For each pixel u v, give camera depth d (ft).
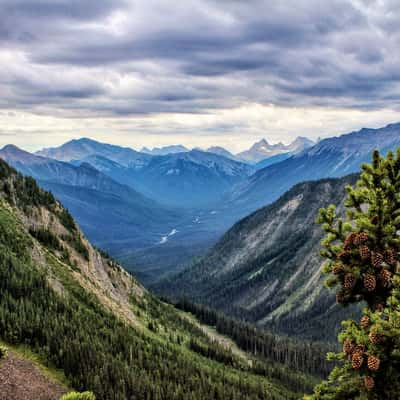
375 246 42.42
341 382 41.81
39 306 239.09
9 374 155.33
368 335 38.73
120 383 204.54
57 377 178.19
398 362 37.19
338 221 45.44
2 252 265.75
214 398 270.46
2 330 191.62
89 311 285.84
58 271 310.65
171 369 273.13
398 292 39.14
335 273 42.96
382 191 43.57
